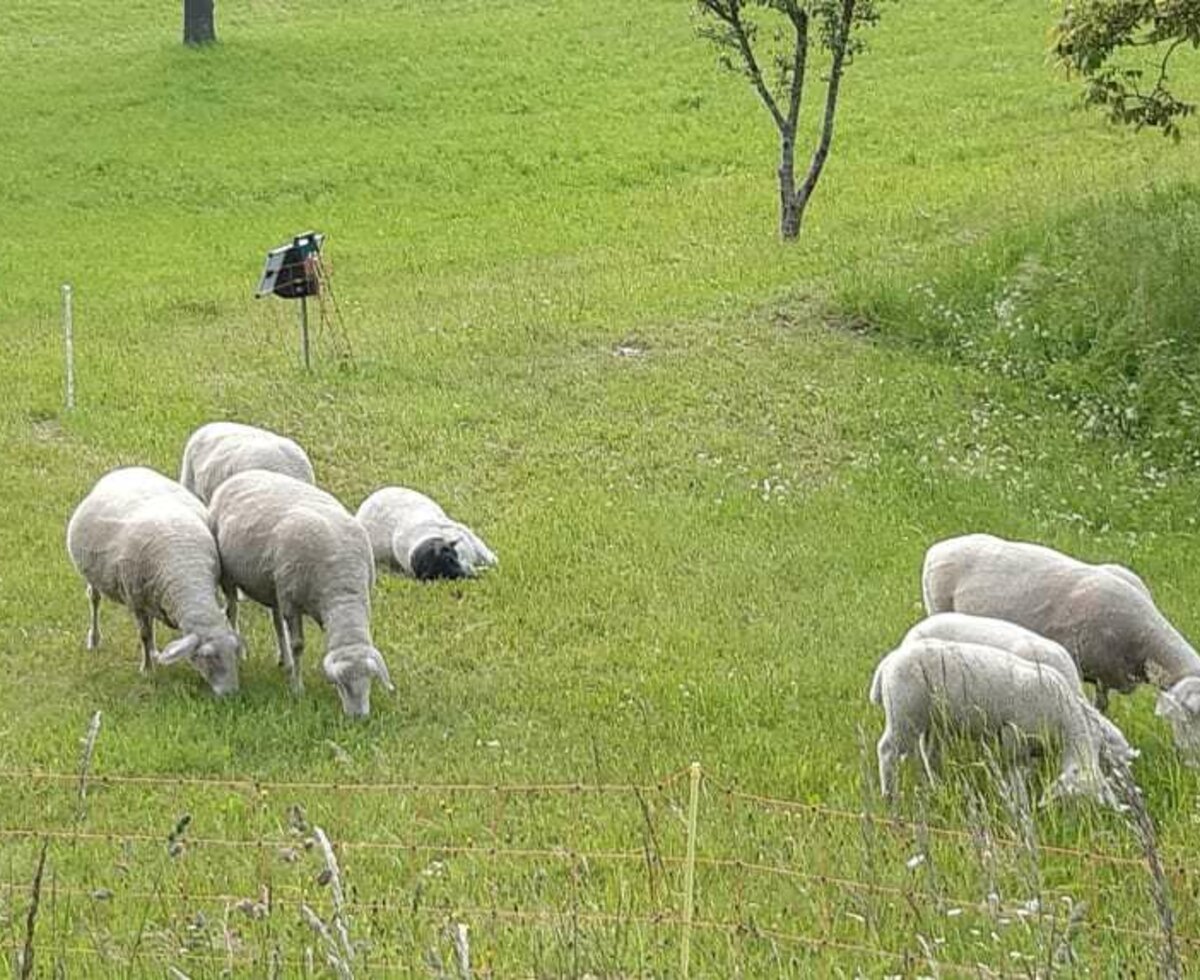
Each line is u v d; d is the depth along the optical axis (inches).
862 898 296.2
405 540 553.9
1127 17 843.4
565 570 558.3
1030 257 867.4
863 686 469.7
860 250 948.0
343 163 1331.2
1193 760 401.4
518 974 259.8
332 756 422.3
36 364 799.1
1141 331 773.9
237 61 1577.3
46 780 401.7
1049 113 1317.7
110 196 1275.8
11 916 277.1
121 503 482.3
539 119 1424.7
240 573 471.8
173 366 792.9
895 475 658.2
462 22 1708.9
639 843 358.0
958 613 446.9
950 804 367.6
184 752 418.6
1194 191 938.1
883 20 1636.3
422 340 824.3
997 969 256.2
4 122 1425.9
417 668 485.4
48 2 1835.6
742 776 404.8
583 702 459.8
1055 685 376.8
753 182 1210.6
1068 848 343.3
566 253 1048.2
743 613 529.3
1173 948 220.8
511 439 692.7
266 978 252.8
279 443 541.6
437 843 362.6
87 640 500.1
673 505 622.2
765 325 837.8
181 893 310.0
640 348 808.3
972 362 794.8
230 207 1252.5
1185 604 548.1
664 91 1476.4
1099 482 668.1
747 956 283.3
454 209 1218.6
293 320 891.4
